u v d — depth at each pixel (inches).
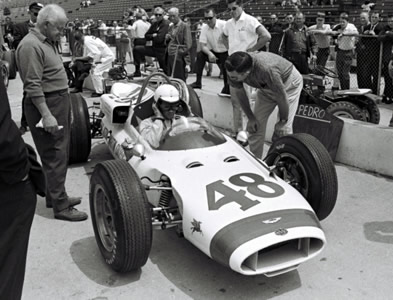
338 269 148.9
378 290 137.3
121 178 137.6
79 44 463.5
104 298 134.6
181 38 412.2
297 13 374.6
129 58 781.3
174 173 152.1
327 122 252.7
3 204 85.1
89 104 402.3
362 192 211.5
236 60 169.3
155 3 1190.3
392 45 359.9
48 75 168.9
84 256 159.0
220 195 139.2
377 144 233.0
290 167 174.9
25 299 134.5
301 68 379.2
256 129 201.0
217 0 999.0
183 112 189.8
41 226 181.8
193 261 154.2
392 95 369.4
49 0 1766.7
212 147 168.1
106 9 1401.3
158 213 148.4
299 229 126.3
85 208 199.3
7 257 87.1
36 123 173.6
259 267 125.6
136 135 187.6
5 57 569.6
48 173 181.0
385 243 165.0
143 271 148.6
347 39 382.3
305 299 133.2
